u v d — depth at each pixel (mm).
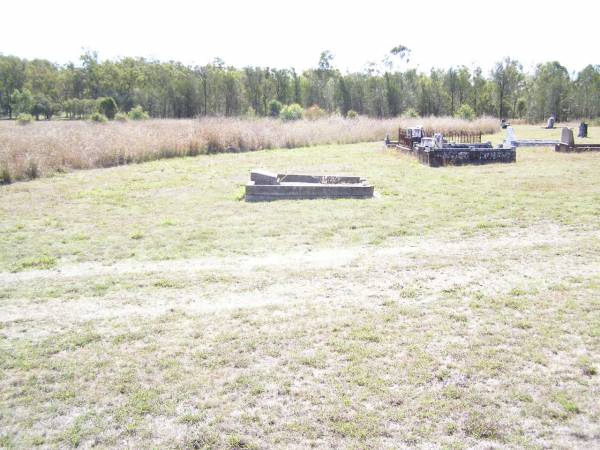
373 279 6488
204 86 57062
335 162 17625
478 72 57969
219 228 9023
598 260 7000
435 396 3963
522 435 3520
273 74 59750
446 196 11336
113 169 15984
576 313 5344
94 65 74625
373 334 4969
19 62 80438
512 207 10125
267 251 7723
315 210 10258
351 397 3980
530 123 46781
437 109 57062
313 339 4906
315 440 3506
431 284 6273
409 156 18531
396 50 60656
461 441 3467
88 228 9117
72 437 3574
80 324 5328
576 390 4008
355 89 57250
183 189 12633
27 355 4699
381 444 3451
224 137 21328
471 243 7930
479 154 16484
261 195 11391
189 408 3879
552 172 14297
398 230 8680
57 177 14375
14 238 8492
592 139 26500
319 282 6426
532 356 4508
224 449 3438
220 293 6113
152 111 59219
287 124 27688
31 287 6367
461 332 4980
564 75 54812
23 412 3869
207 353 4680
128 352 4730
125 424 3709
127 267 7102
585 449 3371
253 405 3904
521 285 6168
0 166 13594
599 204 10180
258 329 5148
